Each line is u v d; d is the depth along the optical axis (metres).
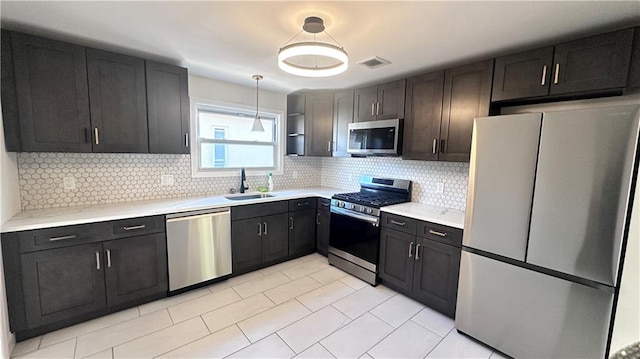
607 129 1.49
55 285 2.03
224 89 3.40
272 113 3.91
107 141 2.36
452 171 2.85
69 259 2.07
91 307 2.18
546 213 1.71
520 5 1.55
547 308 1.74
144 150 2.55
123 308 2.36
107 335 2.05
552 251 1.70
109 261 2.23
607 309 1.55
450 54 2.29
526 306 1.82
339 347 1.99
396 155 2.93
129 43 2.21
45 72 2.07
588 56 1.81
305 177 4.36
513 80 2.14
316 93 3.73
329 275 3.13
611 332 1.57
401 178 3.33
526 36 1.93
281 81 3.31
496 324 1.96
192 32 2.00
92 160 2.59
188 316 2.30
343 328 2.20
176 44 2.23
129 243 2.31
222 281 2.94
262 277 3.05
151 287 2.46
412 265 2.58
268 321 2.27
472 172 2.02
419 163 3.14
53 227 1.98
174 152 2.73
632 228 1.53
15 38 1.95
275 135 4.05
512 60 2.14
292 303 2.54
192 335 2.08
